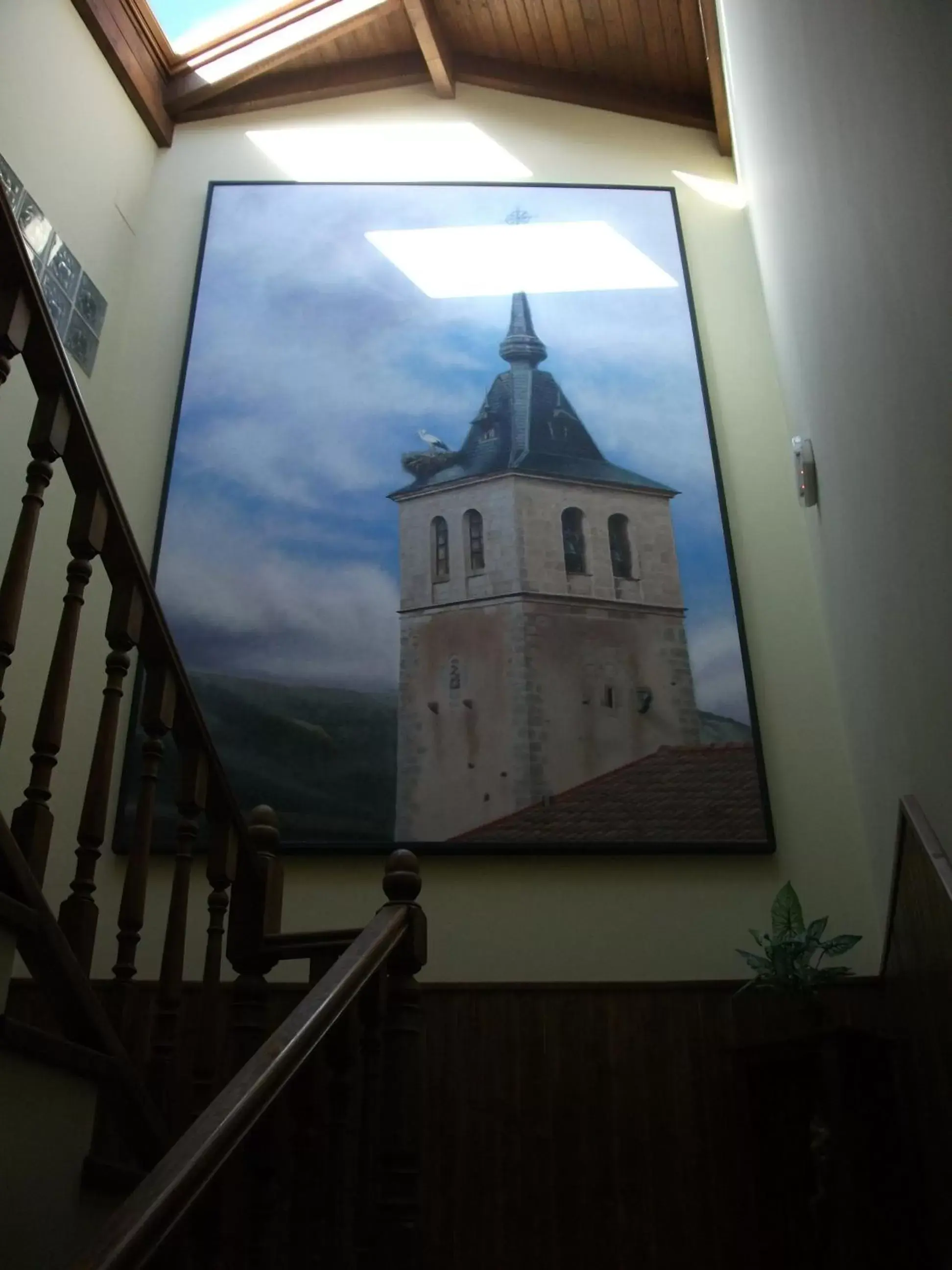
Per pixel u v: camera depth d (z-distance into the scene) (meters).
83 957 1.87
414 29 5.30
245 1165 1.61
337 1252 1.60
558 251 4.94
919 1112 2.61
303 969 3.38
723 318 4.81
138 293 4.79
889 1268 2.47
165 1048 2.01
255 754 3.73
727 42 4.86
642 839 3.57
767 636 4.02
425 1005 3.23
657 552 4.16
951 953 2.27
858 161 2.44
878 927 3.41
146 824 2.08
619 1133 3.04
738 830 3.59
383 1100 1.88
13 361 3.72
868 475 2.76
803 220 3.34
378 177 5.26
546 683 3.87
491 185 5.16
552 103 5.59
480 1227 2.92
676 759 3.74
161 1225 1.07
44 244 4.16
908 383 2.19
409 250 4.91
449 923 3.46
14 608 1.80
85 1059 1.71
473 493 4.26
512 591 4.04
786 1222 2.76
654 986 3.27
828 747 3.77
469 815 3.63
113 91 4.99
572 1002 3.25
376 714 3.82
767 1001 3.13
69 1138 1.67
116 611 2.09
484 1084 3.12
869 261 2.44
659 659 3.94
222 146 5.38
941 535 2.08
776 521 4.27
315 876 3.56
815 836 3.60
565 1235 2.91
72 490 3.96
